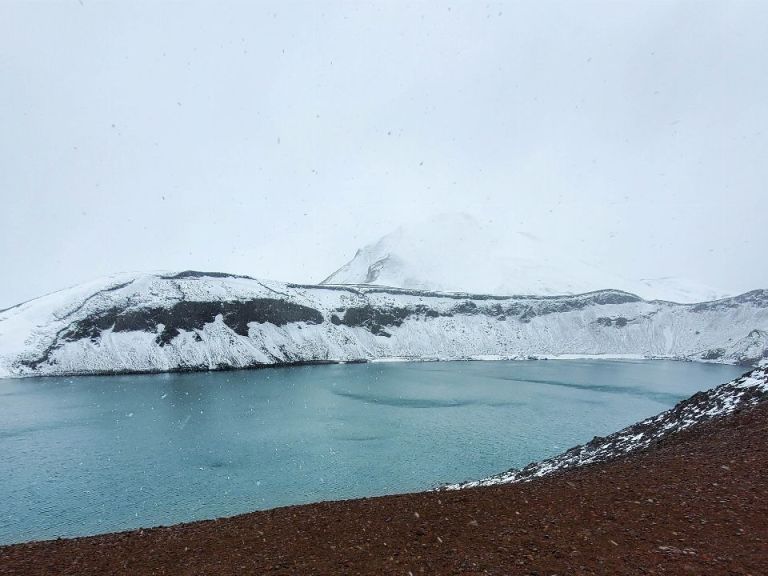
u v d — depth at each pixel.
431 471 35.72
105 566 11.89
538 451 41.91
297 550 11.71
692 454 16.03
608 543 9.21
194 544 13.37
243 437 48.88
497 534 10.68
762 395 20.14
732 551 8.16
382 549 10.80
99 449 44.28
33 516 27.52
